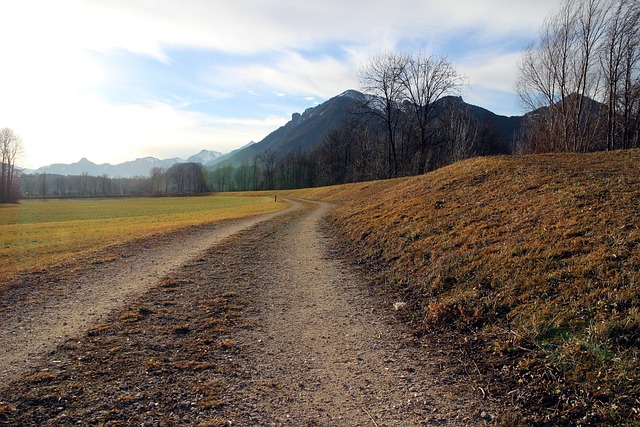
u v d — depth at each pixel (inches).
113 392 171.6
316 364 203.8
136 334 241.9
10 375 187.3
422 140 1996.8
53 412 155.2
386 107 1962.4
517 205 434.0
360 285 359.6
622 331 188.1
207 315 278.5
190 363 202.1
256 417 154.9
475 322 240.4
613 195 368.2
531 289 249.8
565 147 1256.8
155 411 157.2
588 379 164.6
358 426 149.6
